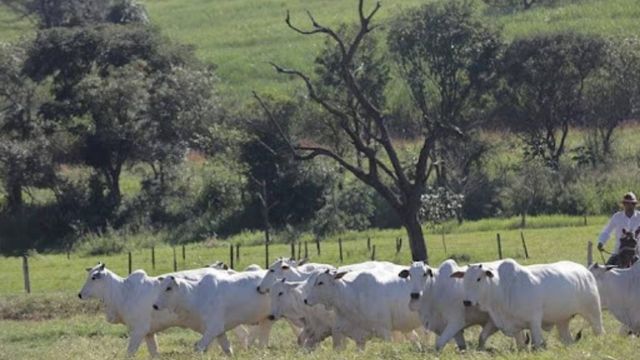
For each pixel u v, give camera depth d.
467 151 62.25
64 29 72.12
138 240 59.06
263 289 23.47
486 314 21.19
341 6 110.88
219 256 48.81
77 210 63.00
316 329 23.73
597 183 58.88
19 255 59.50
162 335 27.64
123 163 66.56
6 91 69.00
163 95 66.88
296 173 60.84
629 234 23.30
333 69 63.50
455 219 55.81
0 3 112.81
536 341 20.30
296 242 54.50
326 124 61.09
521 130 65.69
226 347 23.25
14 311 34.41
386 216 58.62
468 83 66.12
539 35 66.38
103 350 24.75
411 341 22.42
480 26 65.75
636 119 71.44
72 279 44.22
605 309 23.67
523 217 54.84
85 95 65.19
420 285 21.33
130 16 102.50
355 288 22.50
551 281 20.52
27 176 63.41
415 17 66.06
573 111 65.75
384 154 64.25
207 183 63.34
